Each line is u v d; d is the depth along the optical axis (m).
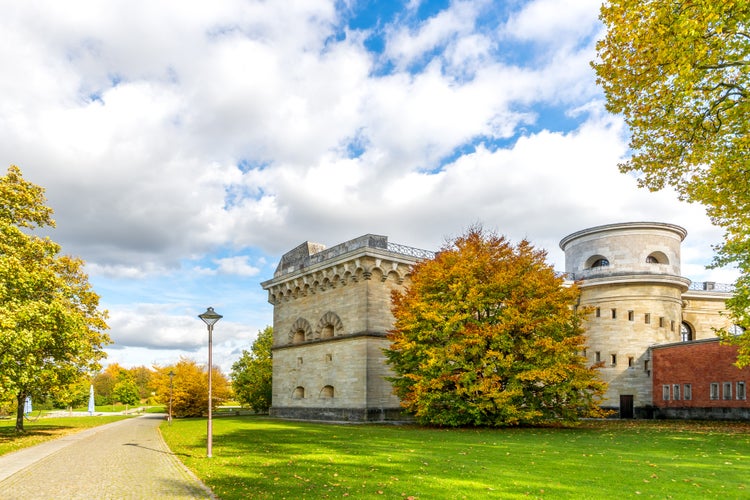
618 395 46.50
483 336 30.98
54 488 14.14
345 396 41.88
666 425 34.22
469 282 31.75
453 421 31.64
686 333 56.06
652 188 21.66
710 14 14.83
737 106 17.14
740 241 23.00
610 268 49.09
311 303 47.97
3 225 26.56
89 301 37.53
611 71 18.86
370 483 13.27
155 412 89.50
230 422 41.97
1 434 33.91
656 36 16.66
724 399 38.84
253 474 15.16
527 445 21.44
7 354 23.72
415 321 32.47
